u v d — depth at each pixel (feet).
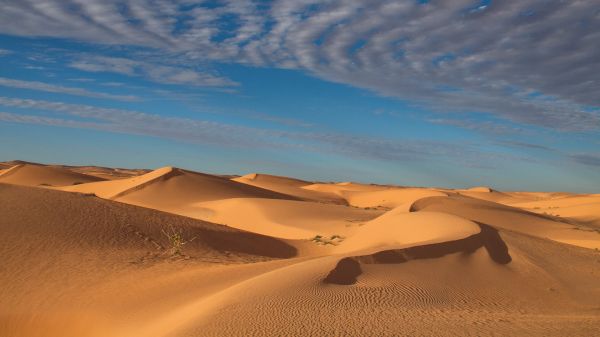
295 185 447.83
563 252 89.92
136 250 82.89
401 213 116.06
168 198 217.77
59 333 49.06
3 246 74.18
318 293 42.86
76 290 59.41
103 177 387.55
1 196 95.35
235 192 245.04
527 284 63.36
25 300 56.49
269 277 49.16
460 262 67.72
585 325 35.78
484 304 49.49
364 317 35.60
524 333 32.68
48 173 324.19
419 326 33.65
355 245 105.91
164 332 36.04
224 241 102.89
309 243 120.26
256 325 33.01
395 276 55.57
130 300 53.78
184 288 56.08
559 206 286.87
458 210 155.33
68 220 89.76
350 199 377.09
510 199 406.21
